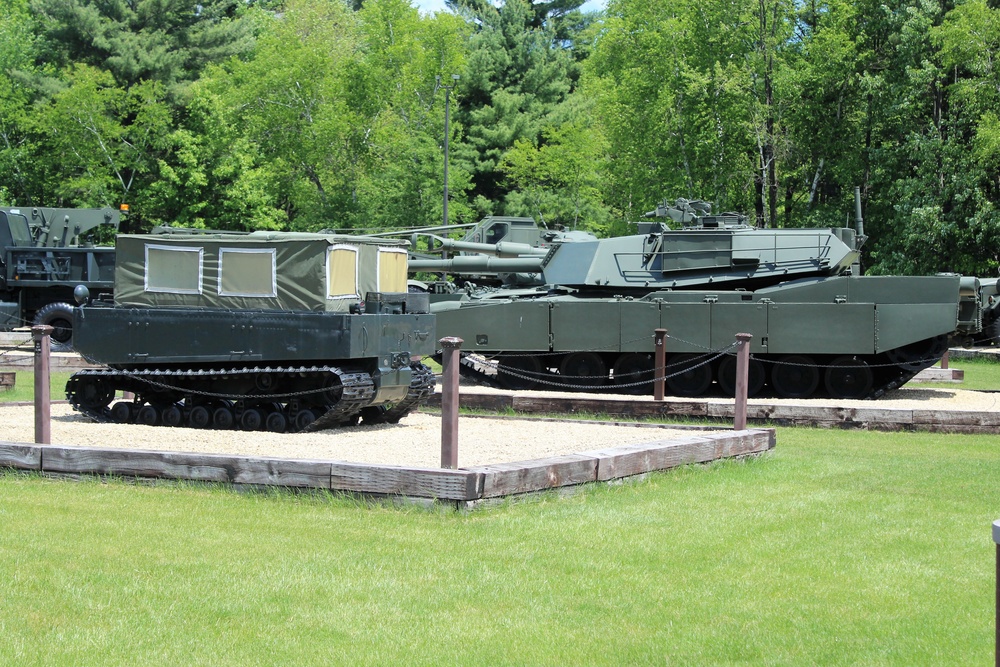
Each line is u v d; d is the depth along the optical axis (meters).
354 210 49.34
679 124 44.38
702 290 23.31
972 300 26.55
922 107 43.25
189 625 7.43
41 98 52.22
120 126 50.94
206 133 52.50
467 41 62.94
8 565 8.66
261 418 15.56
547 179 54.66
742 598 8.21
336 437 14.41
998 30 38.59
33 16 58.69
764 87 44.62
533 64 62.38
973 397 22.61
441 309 23.73
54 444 12.46
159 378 15.84
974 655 7.10
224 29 56.84
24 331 32.03
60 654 6.91
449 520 10.08
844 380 22.66
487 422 16.55
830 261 22.78
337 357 14.62
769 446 14.66
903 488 12.46
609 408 18.81
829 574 8.84
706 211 24.97
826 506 11.33
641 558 9.15
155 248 15.75
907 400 21.95
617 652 7.09
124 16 55.22
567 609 7.89
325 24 56.88
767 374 23.06
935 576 8.84
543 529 9.89
